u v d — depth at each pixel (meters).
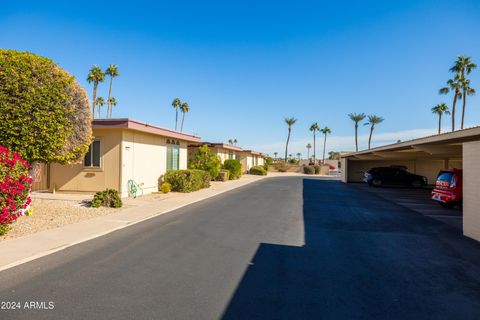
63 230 7.61
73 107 9.66
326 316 3.72
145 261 5.57
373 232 8.28
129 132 14.42
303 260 5.83
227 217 10.02
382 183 24.56
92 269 5.11
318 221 9.71
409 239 7.57
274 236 7.63
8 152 6.79
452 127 37.91
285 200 14.88
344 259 5.94
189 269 5.21
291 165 56.31
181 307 3.86
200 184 18.77
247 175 39.00
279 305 3.98
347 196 17.38
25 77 8.49
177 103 66.81
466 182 7.93
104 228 7.98
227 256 5.96
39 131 8.78
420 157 24.06
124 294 4.19
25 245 6.25
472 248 6.80
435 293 4.43
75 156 10.50
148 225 8.62
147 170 16.02
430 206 13.51
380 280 4.90
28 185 7.11
